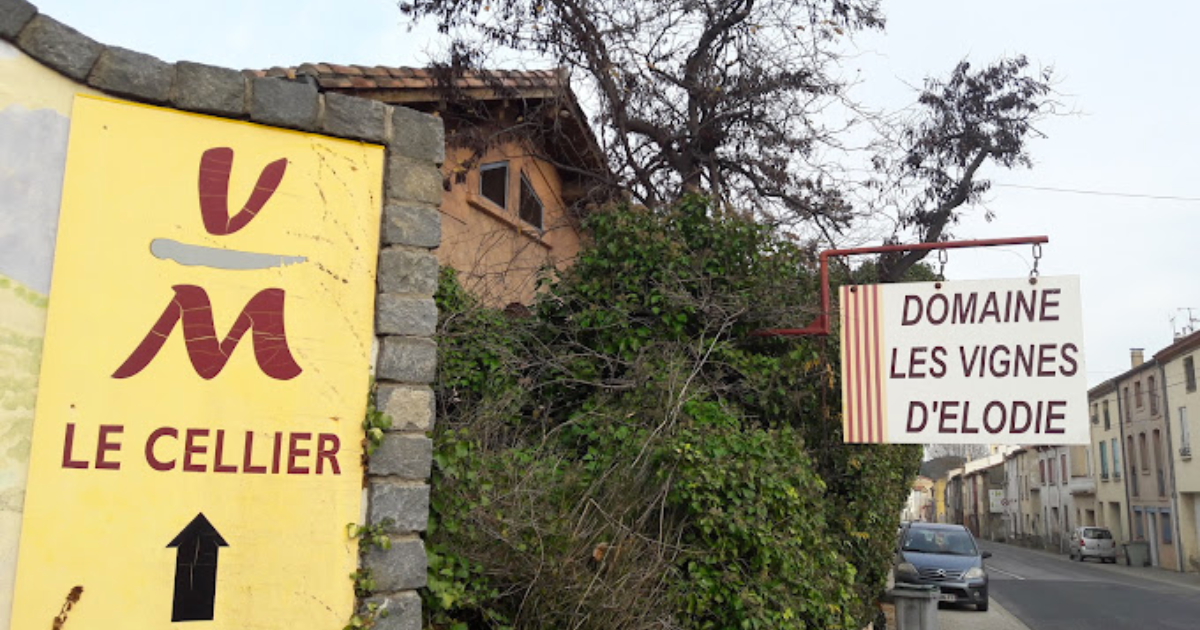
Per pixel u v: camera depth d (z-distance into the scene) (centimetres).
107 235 344
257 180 374
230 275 364
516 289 902
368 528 375
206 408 353
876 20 1127
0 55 330
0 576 315
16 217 329
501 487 514
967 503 8281
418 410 394
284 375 369
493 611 496
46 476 325
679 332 750
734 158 1204
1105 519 4591
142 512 338
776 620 561
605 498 567
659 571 548
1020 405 639
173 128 361
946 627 1416
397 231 398
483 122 1104
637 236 773
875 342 676
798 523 617
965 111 1419
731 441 613
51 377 329
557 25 1093
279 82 380
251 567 353
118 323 342
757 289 771
